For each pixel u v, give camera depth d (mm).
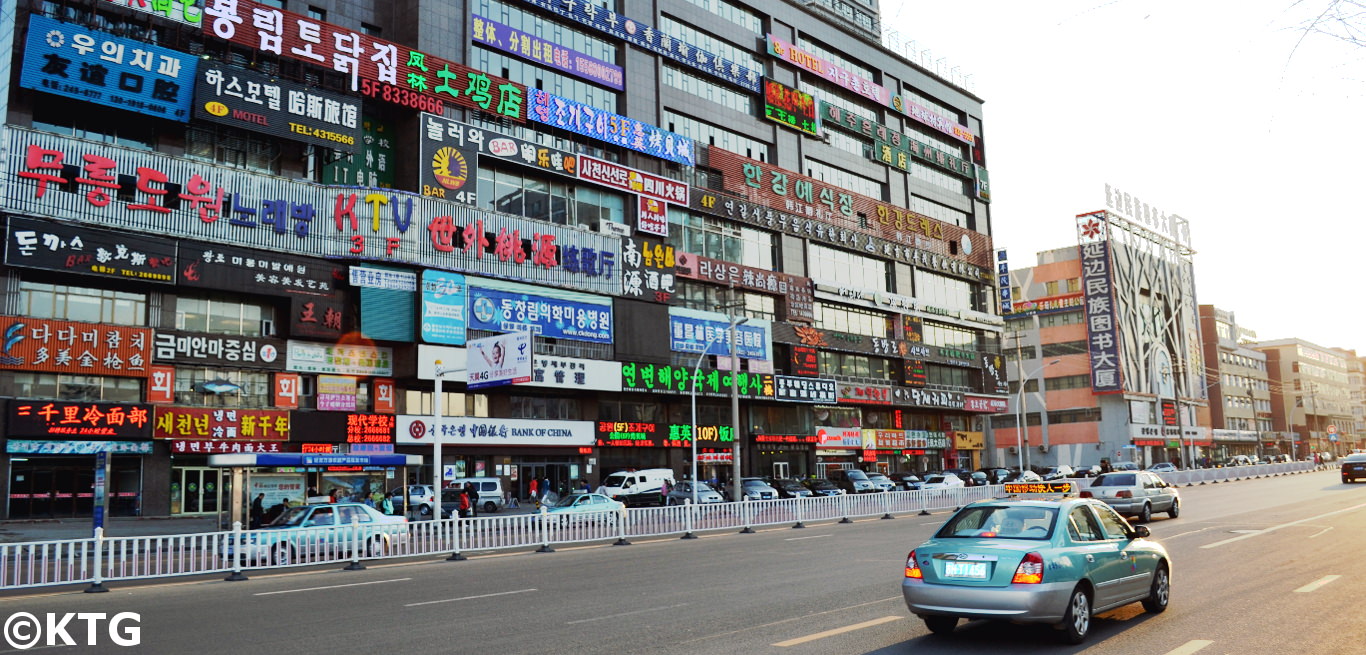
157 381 35000
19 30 32906
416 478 41750
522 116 46062
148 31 35125
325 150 40312
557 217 47812
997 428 93438
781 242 59750
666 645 9875
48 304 33250
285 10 38438
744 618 11508
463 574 17781
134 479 34469
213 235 35906
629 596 13781
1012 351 94000
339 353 39438
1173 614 11359
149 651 10102
